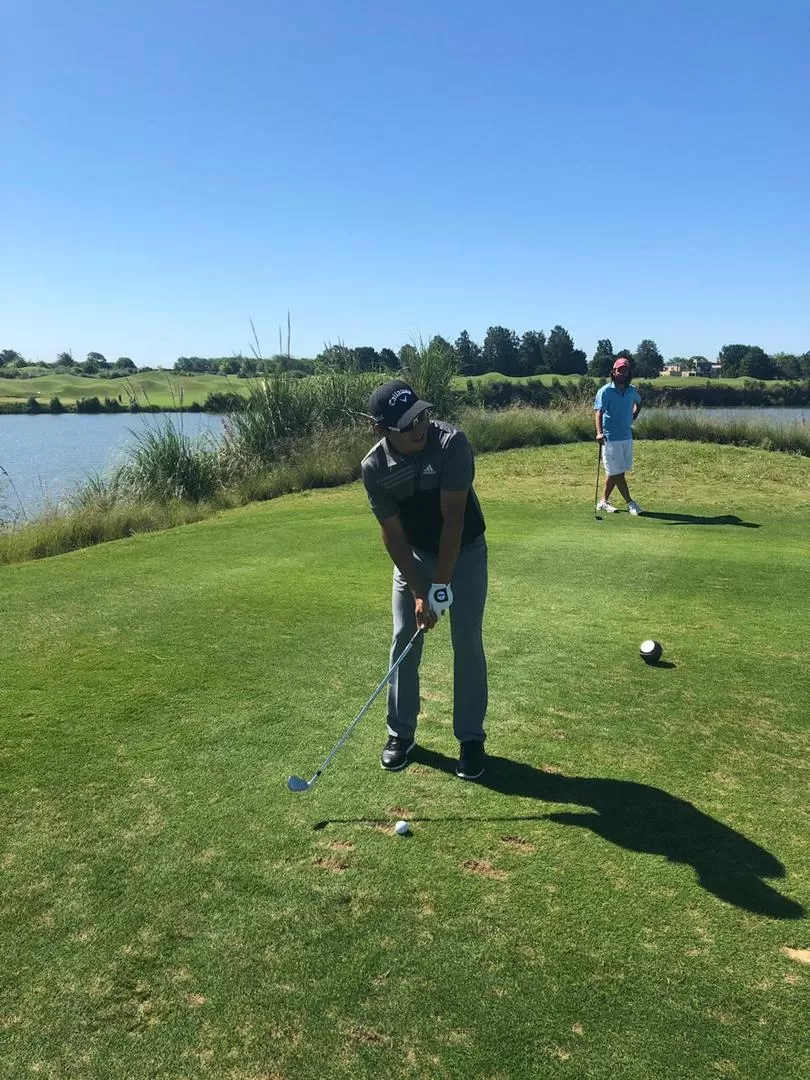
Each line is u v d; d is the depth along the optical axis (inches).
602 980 99.8
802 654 211.5
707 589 275.6
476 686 148.3
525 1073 87.5
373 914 111.3
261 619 240.2
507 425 683.4
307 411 647.1
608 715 174.4
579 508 456.8
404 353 709.3
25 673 196.4
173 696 182.4
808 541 365.7
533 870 120.5
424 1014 95.1
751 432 665.0
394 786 144.8
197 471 557.9
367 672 197.2
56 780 145.5
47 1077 87.2
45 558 363.3
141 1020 94.6
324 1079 87.0
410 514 145.9
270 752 156.6
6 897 114.7
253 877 119.0
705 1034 92.1
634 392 434.9
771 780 147.3
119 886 117.0
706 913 111.3
